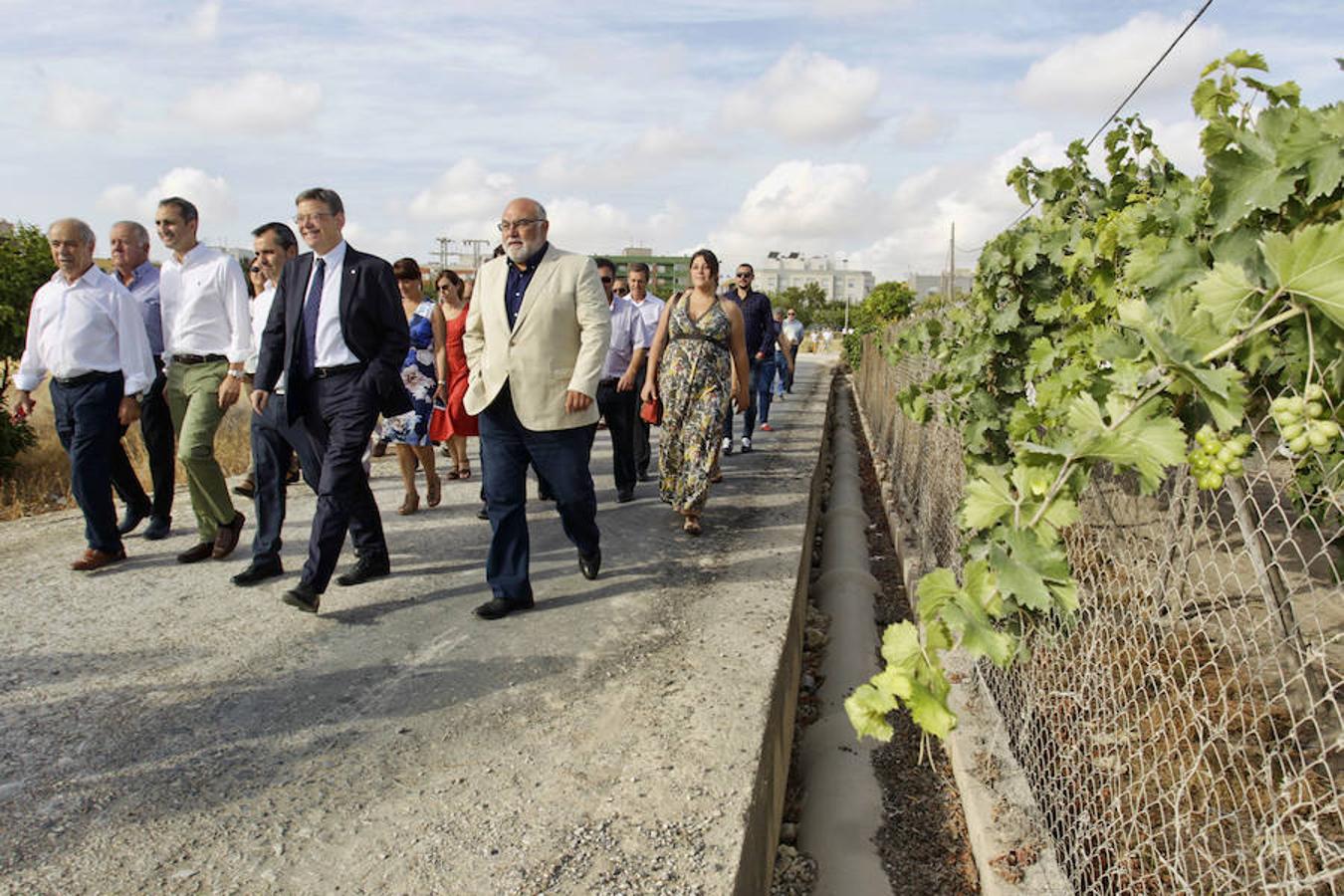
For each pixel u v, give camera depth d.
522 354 4.39
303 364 4.52
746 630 4.28
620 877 2.50
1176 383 1.60
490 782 2.99
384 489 7.71
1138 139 3.57
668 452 6.04
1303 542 3.32
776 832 3.28
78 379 5.03
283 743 3.24
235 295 5.16
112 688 3.68
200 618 4.46
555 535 6.06
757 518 6.56
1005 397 3.88
